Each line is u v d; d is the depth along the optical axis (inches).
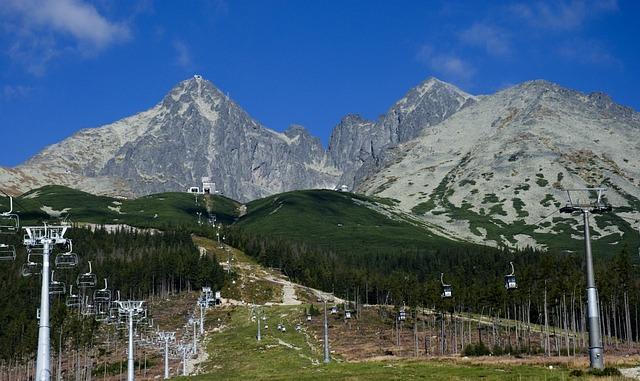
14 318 6781.5
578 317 7578.7
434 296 6294.3
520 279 6146.7
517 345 6082.7
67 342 6525.6
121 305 3649.1
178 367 5871.1
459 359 4414.4
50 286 2177.7
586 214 2445.9
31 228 2154.3
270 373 3932.1
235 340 7047.2
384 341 6993.1
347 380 2992.1
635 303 6727.4
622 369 2925.7
